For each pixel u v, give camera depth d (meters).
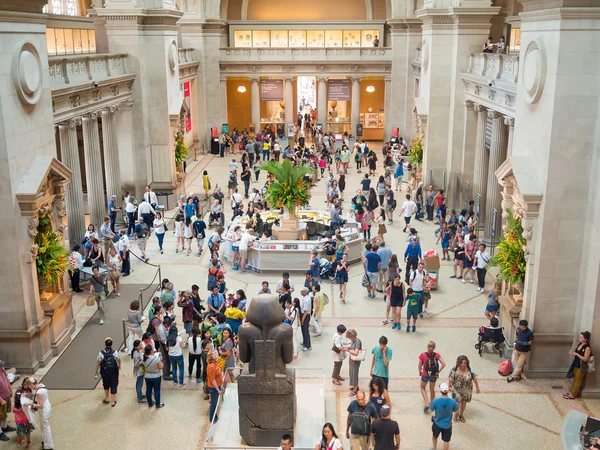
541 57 13.36
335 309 17.83
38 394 11.40
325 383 13.88
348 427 10.66
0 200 13.65
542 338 13.95
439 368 12.70
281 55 44.09
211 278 17.34
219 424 12.12
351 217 24.22
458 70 26.47
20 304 14.09
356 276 20.42
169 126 28.52
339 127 48.28
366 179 29.02
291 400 11.23
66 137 20.27
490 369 14.55
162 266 21.39
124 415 12.76
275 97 44.78
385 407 9.95
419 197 27.31
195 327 14.23
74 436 12.03
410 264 19.11
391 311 17.73
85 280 19.42
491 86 21.56
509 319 15.03
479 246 18.92
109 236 20.67
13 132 13.62
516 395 13.45
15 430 12.19
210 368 12.21
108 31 26.70
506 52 24.48
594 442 10.05
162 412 12.86
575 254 13.61
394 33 42.38
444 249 22.03
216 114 44.06
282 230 21.94
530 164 14.09
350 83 44.75
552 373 14.12
